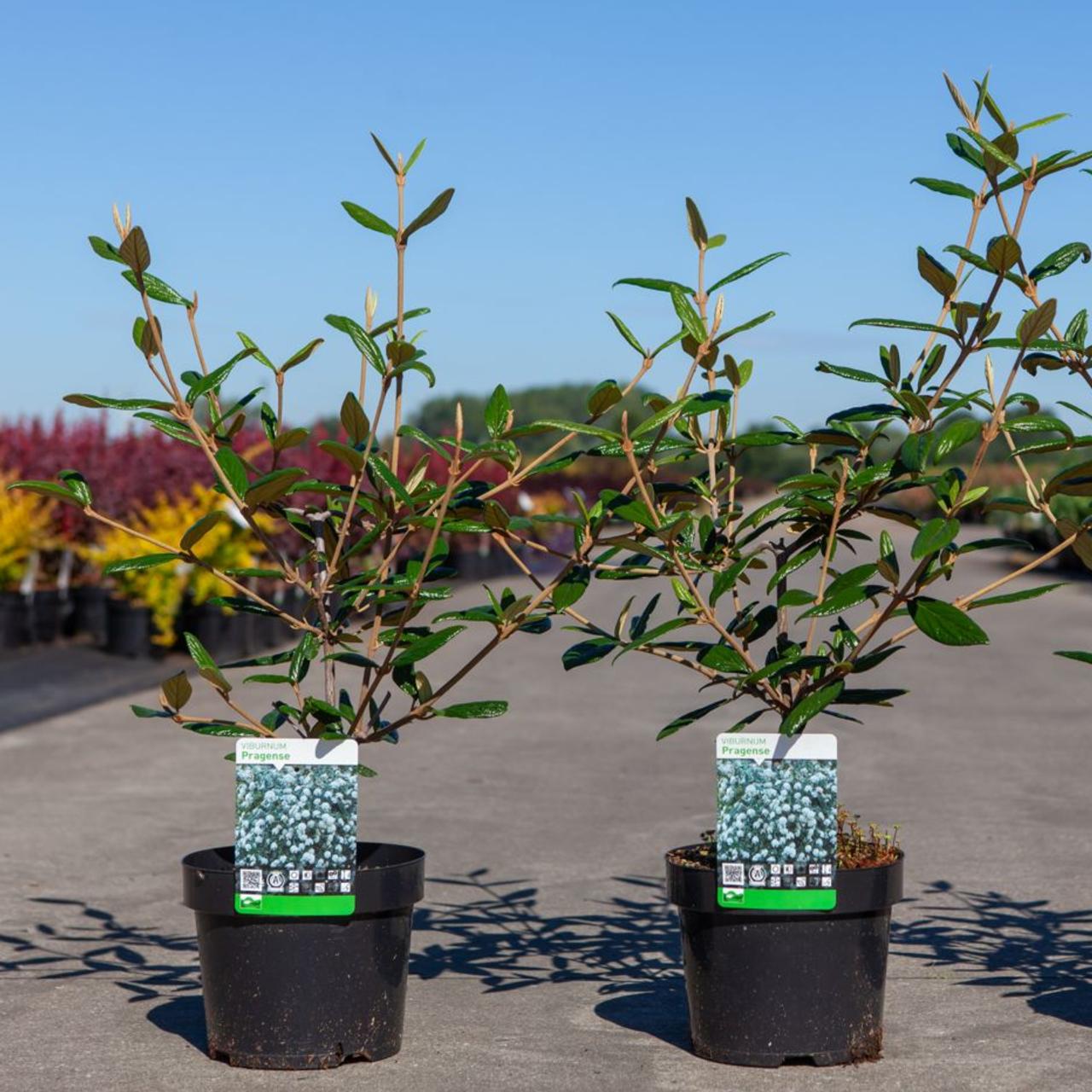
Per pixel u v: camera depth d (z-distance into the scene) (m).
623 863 6.71
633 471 3.69
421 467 4.08
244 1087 3.83
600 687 13.64
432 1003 4.68
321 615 4.04
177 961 5.15
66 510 17.33
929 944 5.37
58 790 8.40
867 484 3.82
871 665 3.87
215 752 9.78
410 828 7.46
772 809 3.88
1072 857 6.72
